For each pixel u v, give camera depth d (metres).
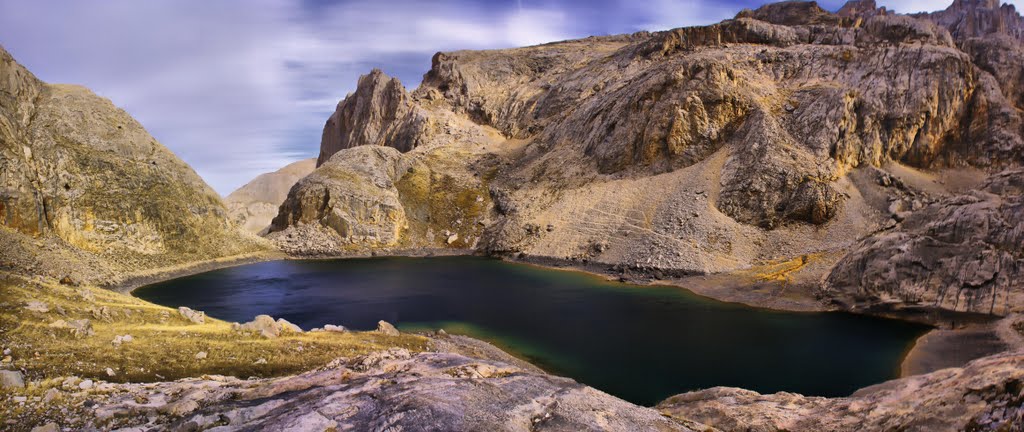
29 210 51.91
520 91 140.75
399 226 91.25
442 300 51.53
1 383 14.12
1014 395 9.62
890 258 44.41
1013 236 39.41
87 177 59.75
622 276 63.59
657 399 26.89
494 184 101.94
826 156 72.44
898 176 71.06
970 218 42.22
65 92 64.38
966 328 36.72
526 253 79.00
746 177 72.06
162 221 66.00
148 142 69.62
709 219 68.88
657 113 86.75
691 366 32.16
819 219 65.69
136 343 21.75
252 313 45.31
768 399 16.42
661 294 54.75
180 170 72.25
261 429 11.34
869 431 12.10
